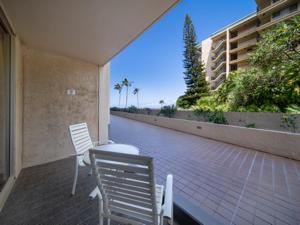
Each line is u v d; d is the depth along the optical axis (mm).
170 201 1102
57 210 1669
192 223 1536
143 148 4191
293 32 5508
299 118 4707
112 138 5461
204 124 5691
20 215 1585
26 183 2227
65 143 3367
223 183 2260
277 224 1483
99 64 4074
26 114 2830
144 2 1799
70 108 3502
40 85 3012
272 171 2674
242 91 6801
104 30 2420
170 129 7539
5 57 2180
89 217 1577
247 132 4215
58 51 3168
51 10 1891
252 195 1954
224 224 1473
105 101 4348
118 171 985
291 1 13359
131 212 1096
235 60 18938
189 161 3186
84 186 2158
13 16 1979
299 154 3189
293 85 5625
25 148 2822
